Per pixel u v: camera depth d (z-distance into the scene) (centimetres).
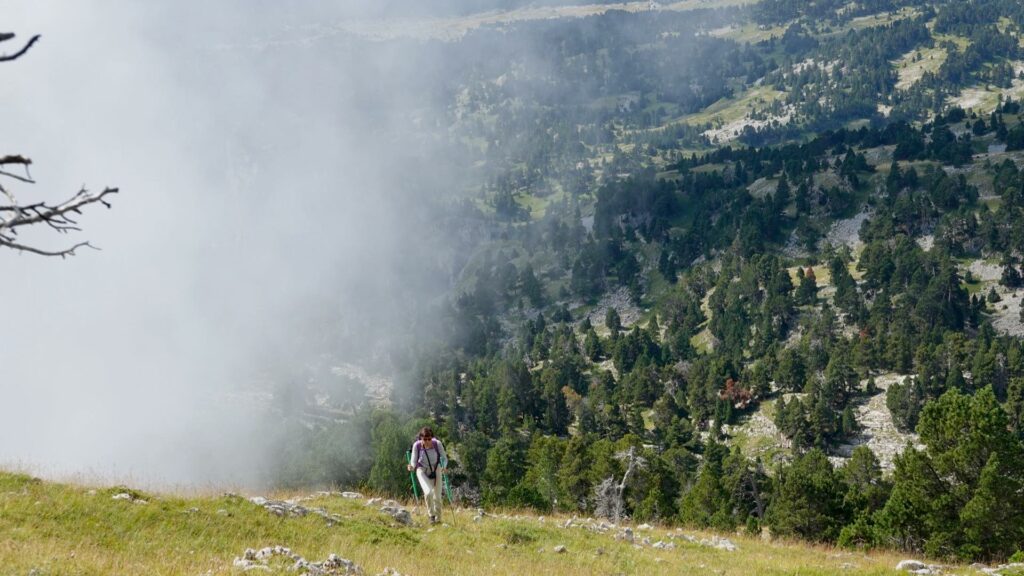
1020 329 16975
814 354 16625
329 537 1977
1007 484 3503
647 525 3262
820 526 5734
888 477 8094
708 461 11175
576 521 2941
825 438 13575
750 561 2472
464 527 2405
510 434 14688
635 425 15675
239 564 1495
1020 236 19050
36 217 701
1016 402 12712
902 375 15475
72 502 1753
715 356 18588
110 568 1369
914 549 3988
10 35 642
